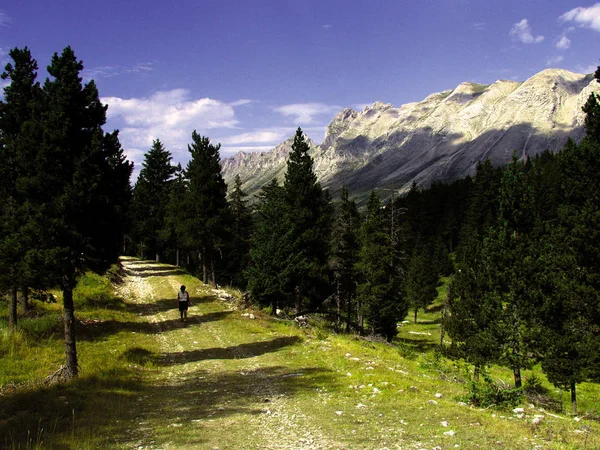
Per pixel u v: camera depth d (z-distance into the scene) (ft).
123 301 105.50
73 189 45.06
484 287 80.64
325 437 25.94
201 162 134.10
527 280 65.36
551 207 141.90
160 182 201.05
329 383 42.50
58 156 46.37
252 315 92.58
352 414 31.32
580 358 57.93
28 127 45.93
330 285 139.64
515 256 66.90
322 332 85.92
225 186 138.41
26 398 35.09
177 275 156.46
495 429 27.02
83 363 51.01
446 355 85.35
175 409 34.27
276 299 102.17
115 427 28.99
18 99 64.80
